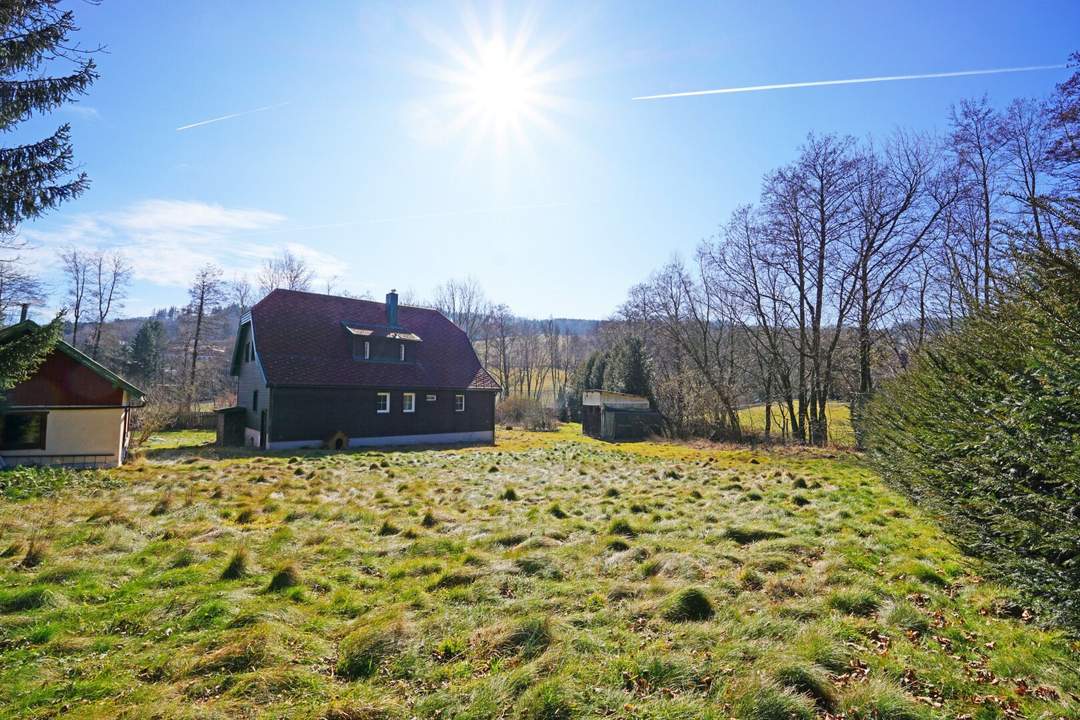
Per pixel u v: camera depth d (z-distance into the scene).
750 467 17.06
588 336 78.38
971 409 5.68
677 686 3.84
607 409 32.44
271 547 7.09
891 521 8.66
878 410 11.80
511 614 5.12
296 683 3.86
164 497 9.62
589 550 7.10
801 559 6.78
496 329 60.56
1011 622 4.89
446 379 26.64
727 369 36.12
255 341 22.25
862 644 4.52
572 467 16.95
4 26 7.99
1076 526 3.62
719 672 3.96
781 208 26.73
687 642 4.47
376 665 4.14
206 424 32.81
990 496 4.80
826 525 8.41
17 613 4.95
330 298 26.00
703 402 31.44
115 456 15.72
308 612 5.11
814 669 3.96
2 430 14.80
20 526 7.91
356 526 8.42
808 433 29.09
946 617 5.04
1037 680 3.96
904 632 4.74
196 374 37.62
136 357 50.34
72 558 6.46
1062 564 3.81
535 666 3.99
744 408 36.38
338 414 22.92
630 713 3.50
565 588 5.74
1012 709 3.62
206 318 39.59
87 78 8.71
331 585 5.84
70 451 15.30
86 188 9.06
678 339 33.75
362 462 17.31
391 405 24.58
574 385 52.03
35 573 5.93
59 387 15.17
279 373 21.61
